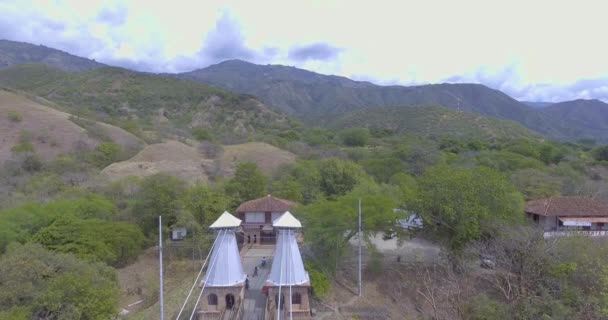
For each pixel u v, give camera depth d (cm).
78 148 8256
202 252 4297
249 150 8850
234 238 3011
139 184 5591
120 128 10488
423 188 3869
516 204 4031
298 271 2942
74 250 3694
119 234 4153
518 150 8412
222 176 7106
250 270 3684
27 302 2395
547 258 3147
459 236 3541
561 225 4156
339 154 8588
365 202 3847
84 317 2495
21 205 4506
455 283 3212
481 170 3916
